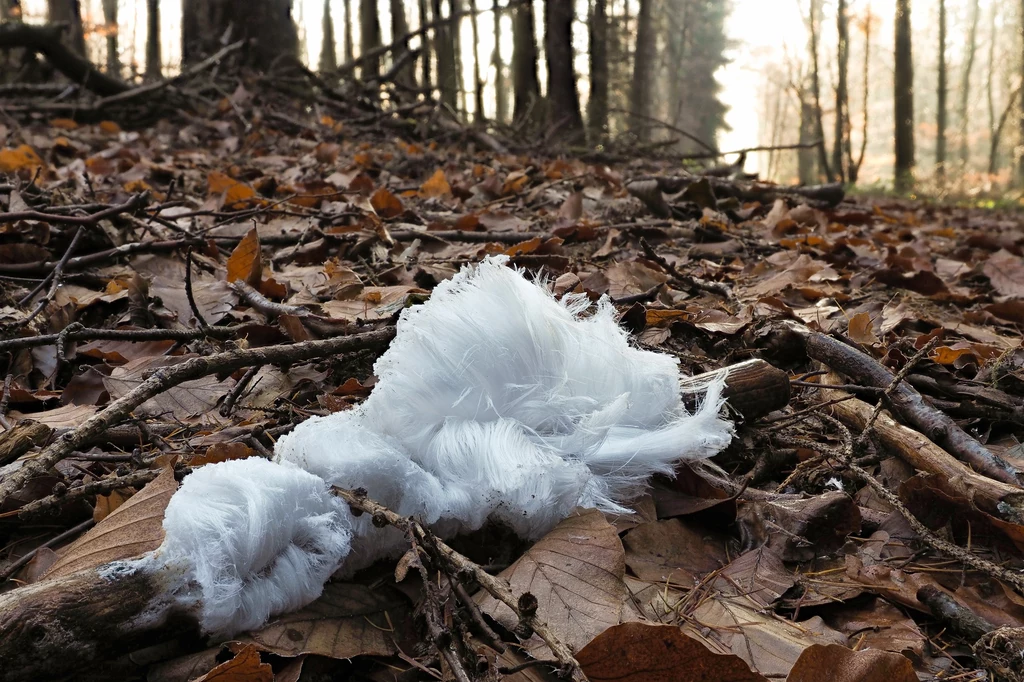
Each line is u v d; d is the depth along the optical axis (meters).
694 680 0.42
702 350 0.84
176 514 0.44
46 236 1.07
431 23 3.75
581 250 1.29
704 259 1.38
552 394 0.55
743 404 0.63
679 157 3.48
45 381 0.77
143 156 2.01
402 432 0.53
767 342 0.77
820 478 0.65
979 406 0.74
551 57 5.59
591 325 0.59
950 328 1.00
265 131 2.62
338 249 1.20
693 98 16.61
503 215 1.47
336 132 2.79
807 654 0.42
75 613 0.40
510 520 0.52
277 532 0.46
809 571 0.54
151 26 7.74
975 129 17.94
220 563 0.44
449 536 0.53
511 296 0.56
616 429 0.57
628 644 0.42
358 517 0.50
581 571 0.48
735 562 0.54
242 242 0.92
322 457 0.49
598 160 3.34
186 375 0.57
